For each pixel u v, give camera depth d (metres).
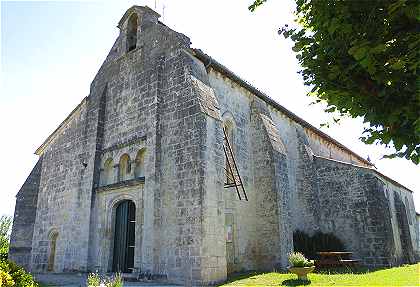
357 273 15.52
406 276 13.77
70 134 22.41
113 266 16.91
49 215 21.78
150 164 15.92
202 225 13.52
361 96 5.18
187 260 13.55
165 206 14.98
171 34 17.67
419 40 4.38
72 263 18.27
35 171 23.91
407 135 4.85
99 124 19.77
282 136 22.98
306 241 20.75
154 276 14.23
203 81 16.39
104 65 21.39
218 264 13.66
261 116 19.64
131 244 16.55
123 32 21.02
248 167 18.70
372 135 5.11
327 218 22.41
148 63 18.33
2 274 7.67
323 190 22.98
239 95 19.59
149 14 20.20
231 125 18.52
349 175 22.23
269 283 12.73
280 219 17.42
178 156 15.16
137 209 16.06
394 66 4.45
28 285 8.78
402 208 25.95
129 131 18.05
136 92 18.39
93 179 18.70
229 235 16.52
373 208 20.91
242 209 17.58
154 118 16.56
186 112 15.48
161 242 14.62
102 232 17.61
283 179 18.59
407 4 4.55
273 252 17.12
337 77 5.45
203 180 14.05
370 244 20.53
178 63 16.70
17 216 22.58
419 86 4.44
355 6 4.99
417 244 30.50
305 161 23.50
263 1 6.43
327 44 5.46
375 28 4.87
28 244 22.39
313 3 5.59
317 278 13.35
